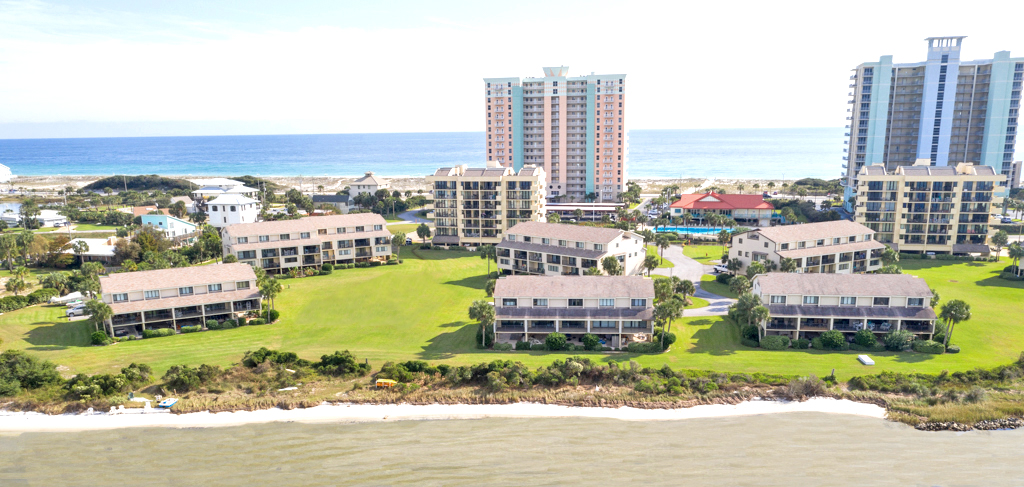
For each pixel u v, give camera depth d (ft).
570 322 319.06
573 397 263.90
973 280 431.02
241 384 277.03
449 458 223.51
